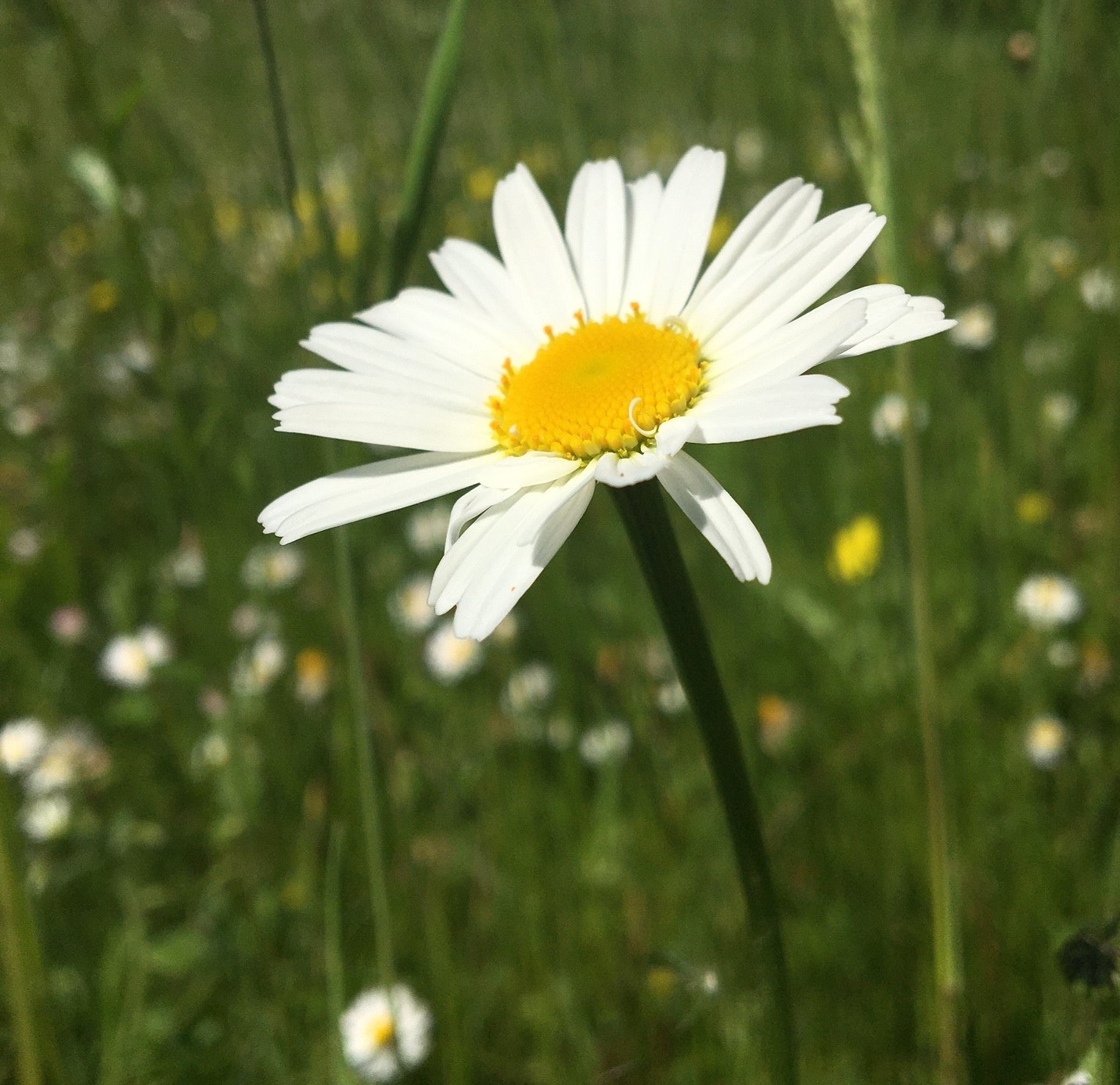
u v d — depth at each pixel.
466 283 0.09
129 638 0.17
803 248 0.07
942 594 0.16
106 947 0.13
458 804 0.15
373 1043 0.11
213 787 0.16
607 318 0.08
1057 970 0.10
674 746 0.15
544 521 0.07
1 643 0.18
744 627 0.17
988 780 0.14
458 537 0.07
